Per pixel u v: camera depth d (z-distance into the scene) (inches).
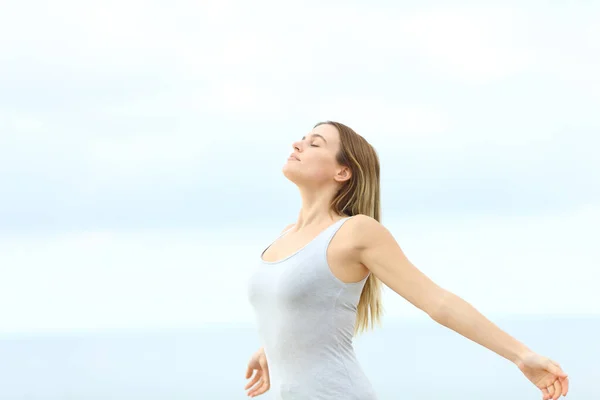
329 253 135.0
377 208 151.3
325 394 132.7
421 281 130.8
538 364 119.0
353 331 139.8
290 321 134.0
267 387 159.0
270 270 138.3
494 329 123.9
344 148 145.6
